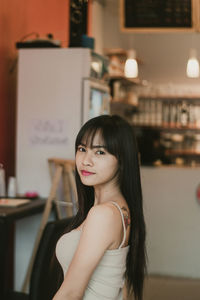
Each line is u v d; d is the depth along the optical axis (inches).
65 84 151.9
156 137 323.3
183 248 199.9
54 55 152.6
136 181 61.1
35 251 137.0
